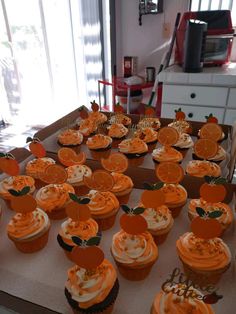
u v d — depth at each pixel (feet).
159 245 1.34
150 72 4.20
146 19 4.30
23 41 4.66
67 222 1.34
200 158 1.92
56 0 4.44
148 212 1.35
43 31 4.58
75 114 2.65
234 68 3.41
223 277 1.14
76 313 0.99
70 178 1.71
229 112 3.23
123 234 1.23
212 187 1.32
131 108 4.22
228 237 1.34
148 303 1.06
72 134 2.26
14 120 5.20
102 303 0.97
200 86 3.21
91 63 4.84
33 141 1.82
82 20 4.50
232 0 3.54
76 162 1.79
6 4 4.30
